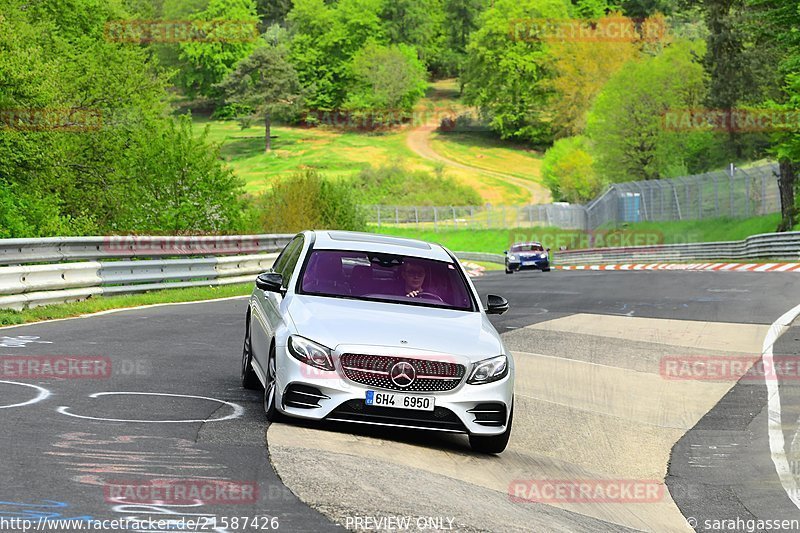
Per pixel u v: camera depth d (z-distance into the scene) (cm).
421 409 1611
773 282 5775
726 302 4597
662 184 13525
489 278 7531
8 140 6094
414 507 1229
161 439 1473
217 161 6012
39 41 7694
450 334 1692
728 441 1961
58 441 1399
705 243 10044
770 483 1644
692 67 16188
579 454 1823
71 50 8156
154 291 4341
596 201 16062
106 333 2794
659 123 16175
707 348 3161
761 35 10625
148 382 2012
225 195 5916
